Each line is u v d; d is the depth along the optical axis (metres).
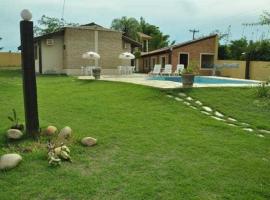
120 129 7.35
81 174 4.80
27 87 6.49
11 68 36.25
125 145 6.21
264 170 5.09
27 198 4.06
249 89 12.23
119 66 27.12
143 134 7.00
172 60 27.86
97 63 27.17
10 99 11.58
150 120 8.31
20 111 9.33
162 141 6.50
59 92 13.77
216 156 5.68
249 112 9.44
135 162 5.32
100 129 7.32
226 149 6.08
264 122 8.43
